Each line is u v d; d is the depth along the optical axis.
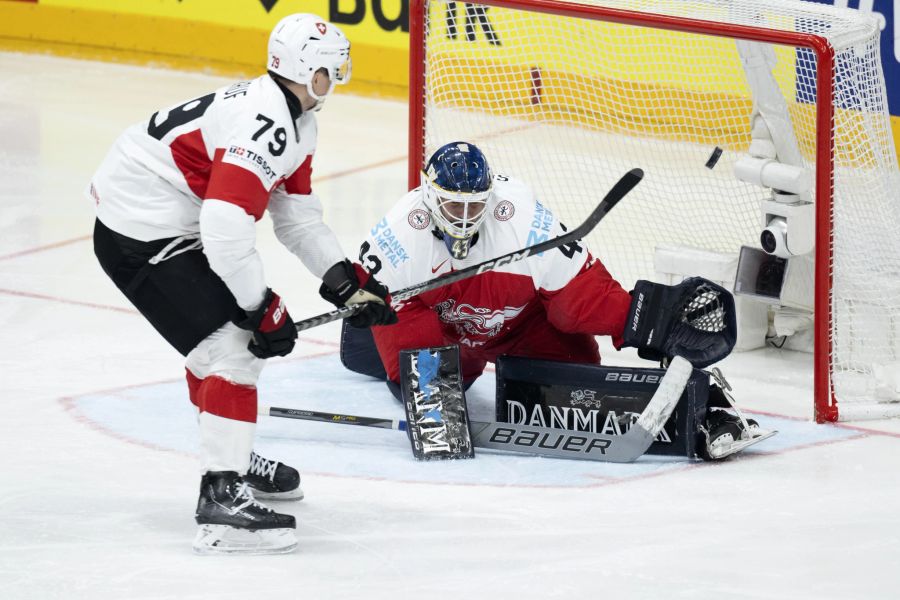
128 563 12.21
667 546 12.66
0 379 17.89
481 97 28.84
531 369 15.76
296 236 13.32
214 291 12.60
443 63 27.17
